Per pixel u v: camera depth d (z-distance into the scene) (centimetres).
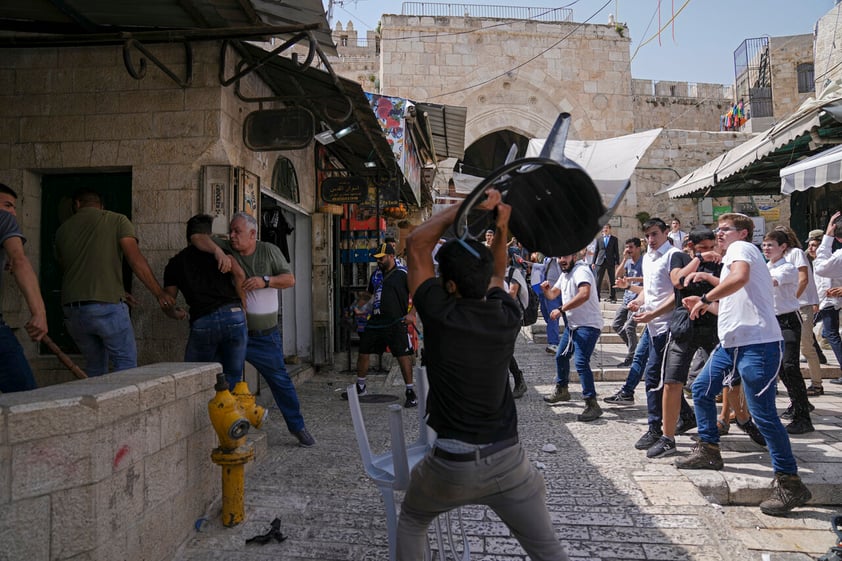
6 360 382
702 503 379
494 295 228
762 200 1936
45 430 229
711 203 1955
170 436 308
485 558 310
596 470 445
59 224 571
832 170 784
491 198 214
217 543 320
